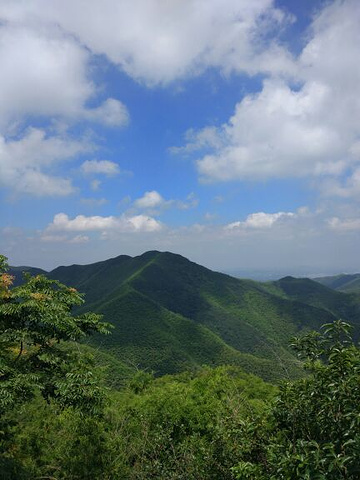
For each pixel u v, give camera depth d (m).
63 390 8.45
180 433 11.72
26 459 9.94
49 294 9.91
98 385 9.27
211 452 6.82
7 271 9.96
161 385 20.17
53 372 9.22
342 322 5.58
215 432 7.26
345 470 4.00
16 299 9.48
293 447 4.73
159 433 9.99
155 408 12.73
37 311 8.80
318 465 4.06
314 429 5.45
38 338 9.00
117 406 13.95
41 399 12.41
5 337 8.61
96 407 9.01
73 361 9.72
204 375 17.56
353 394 4.82
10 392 7.74
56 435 11.04
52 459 10.21
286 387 6.06
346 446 4.41
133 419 12.42
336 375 5.15
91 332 10.52
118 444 10.62
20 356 9.40
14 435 10.43
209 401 13.41
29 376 8.12
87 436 10.82
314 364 5.60
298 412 5.64
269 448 5.22
